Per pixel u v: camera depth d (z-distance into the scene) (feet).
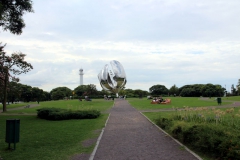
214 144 21.48
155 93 388.78
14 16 60.29
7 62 93.81
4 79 97.35
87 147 28.25
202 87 307.58
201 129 25.84
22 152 26.12
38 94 301.02
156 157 22.74
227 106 94.68
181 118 41.19
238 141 20.30
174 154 23.63
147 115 68.33
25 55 99.35
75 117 64.75
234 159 18.88
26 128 46.11
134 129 42.60
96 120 59.62
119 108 103.35
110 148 27.37
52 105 140.97
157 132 38.27
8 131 27.32
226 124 32.37
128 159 22.34
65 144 30.19
